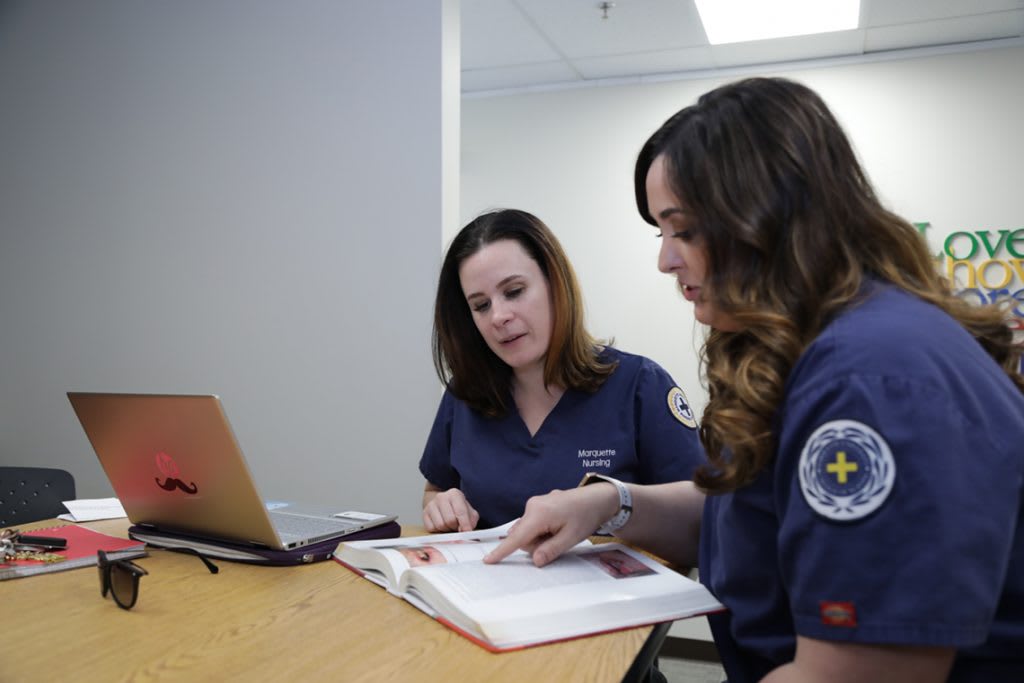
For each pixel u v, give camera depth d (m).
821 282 0.70
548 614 0.82
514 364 1.45
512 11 3.03
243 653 0.77
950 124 3.35
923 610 0.57
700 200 0.75
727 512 0.79
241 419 2.67
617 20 3.11
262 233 2.65
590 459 1.46
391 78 2.50
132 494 1.25
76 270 2.91
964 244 3.33
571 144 3.83
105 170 2.87
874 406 0.60
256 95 2.66
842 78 3.48
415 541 1.08
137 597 0.93
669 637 3.25
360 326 2.53
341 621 0.87
